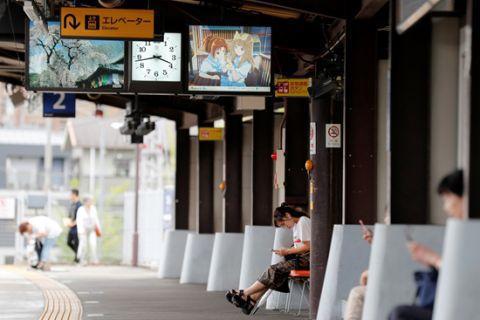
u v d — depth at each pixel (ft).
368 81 70.03
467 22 42.83
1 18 90.84
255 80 87.04
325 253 77.41
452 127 52.29
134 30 81.15
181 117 139.54
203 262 126.31
